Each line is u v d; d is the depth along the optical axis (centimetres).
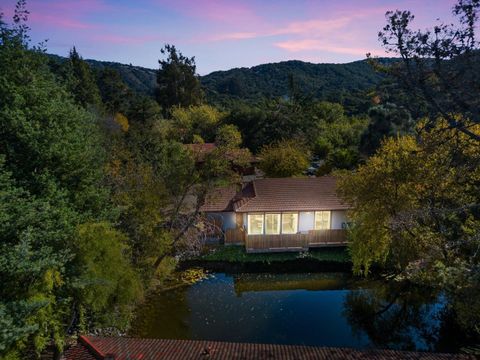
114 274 1605
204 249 2920
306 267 2706
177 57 8381
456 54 1105
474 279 1080
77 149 1897
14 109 1700
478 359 1428
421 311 2173
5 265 1178
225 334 1920
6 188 1457
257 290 2417
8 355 1234
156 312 2127
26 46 1888
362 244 2248
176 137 5916
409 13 1149
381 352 1448
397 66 1238
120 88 7875
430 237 1758
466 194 1595
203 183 2562
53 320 1445
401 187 1981
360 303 2262
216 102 9875
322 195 3134
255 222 3073
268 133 5975
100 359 1317
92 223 1711
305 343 1861
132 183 2420
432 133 1330
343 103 9238
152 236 2272
